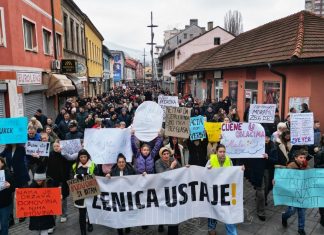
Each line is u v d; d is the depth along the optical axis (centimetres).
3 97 1225
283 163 698
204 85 2612
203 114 1588
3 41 1212
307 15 1606
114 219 598
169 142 777
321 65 1232
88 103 1712
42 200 563
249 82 1719
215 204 598
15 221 703
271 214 712
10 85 1233
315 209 743
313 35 1377
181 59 4584
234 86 1928
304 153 611
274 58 1385
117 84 7894
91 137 714
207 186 600
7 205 586
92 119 1245
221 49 2456
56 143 690
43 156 772
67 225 680
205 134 755
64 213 694
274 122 1005
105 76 5534
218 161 611
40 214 565
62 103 2134
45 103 1691
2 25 1206
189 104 1817
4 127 714
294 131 743
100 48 4650
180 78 3606
